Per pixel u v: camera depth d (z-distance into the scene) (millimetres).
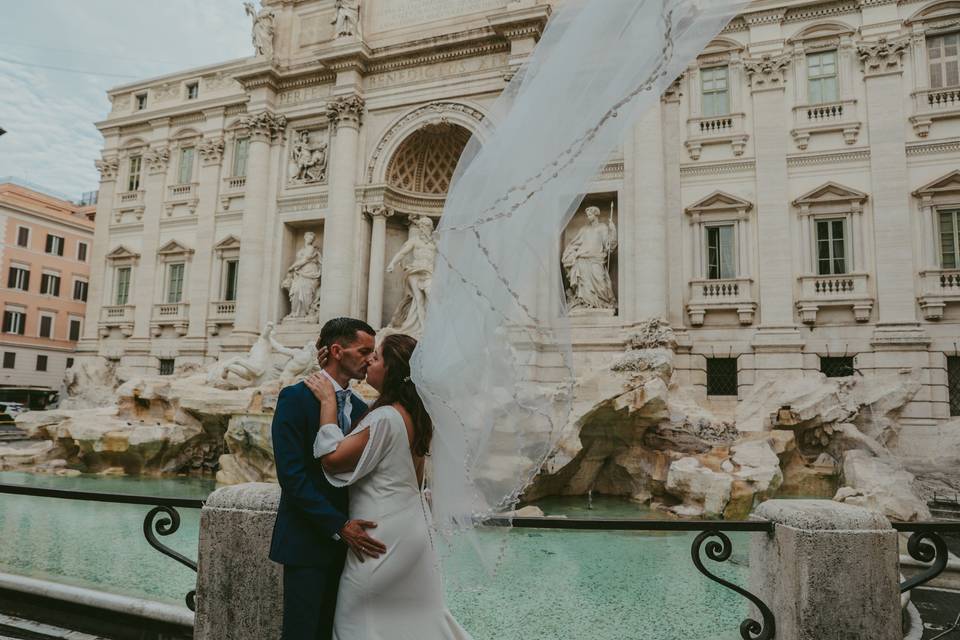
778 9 22031
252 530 3770
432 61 25625
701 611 7125
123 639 4805
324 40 27953
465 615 6957
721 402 21266
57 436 19719
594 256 22344
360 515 3000
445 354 2986
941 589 6652
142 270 30844
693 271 22000
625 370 18812
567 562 9234
